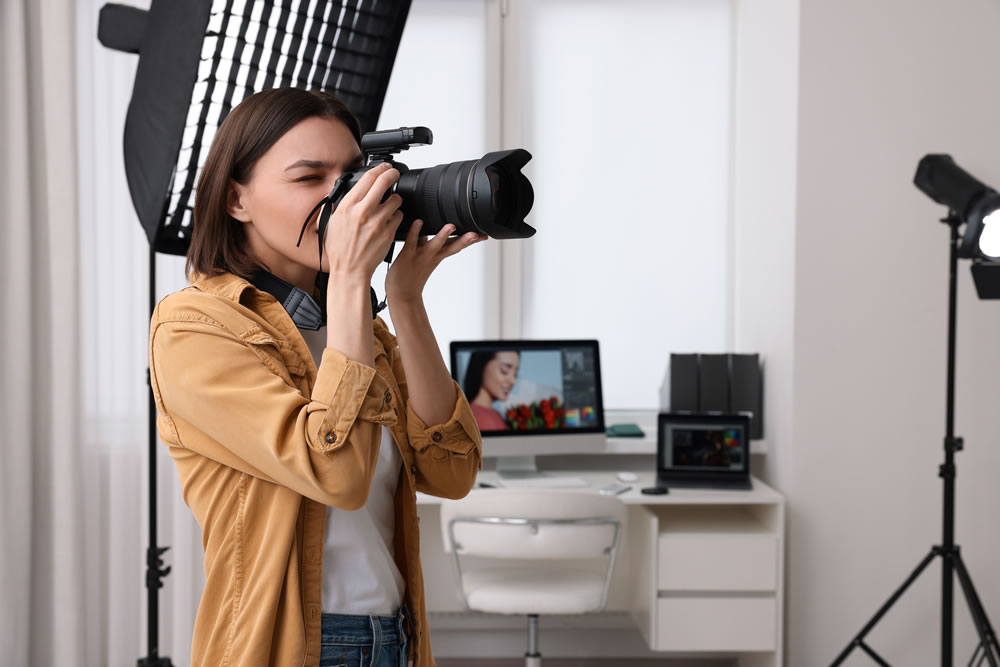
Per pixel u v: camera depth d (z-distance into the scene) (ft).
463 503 7.94
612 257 11.21
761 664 9.35
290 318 3.03
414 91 11.02
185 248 5.11
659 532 9.02
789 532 9.29
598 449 9.68
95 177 9.32
